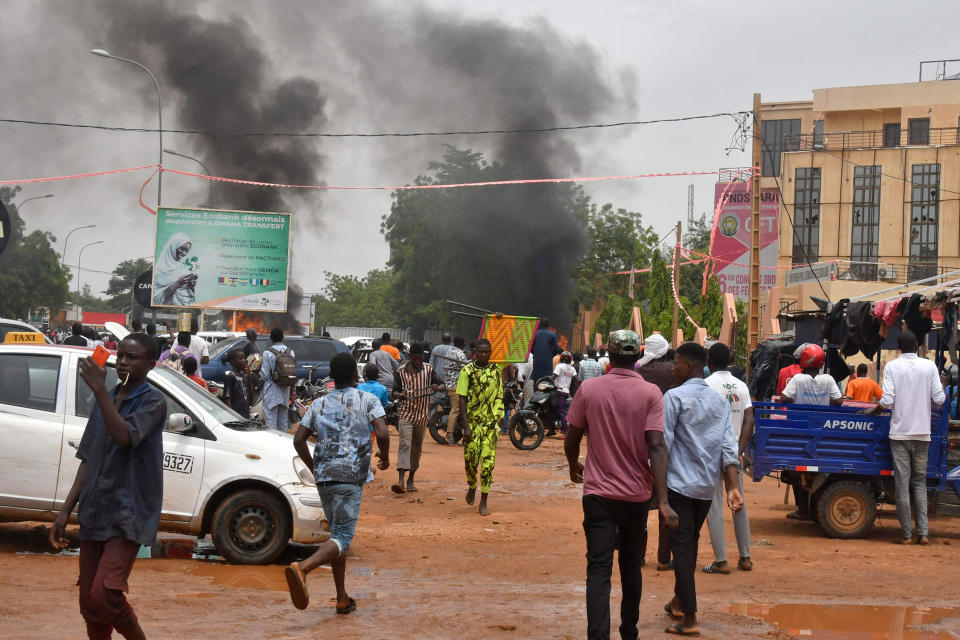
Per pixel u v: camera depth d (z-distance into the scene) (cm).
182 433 812
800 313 1494
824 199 5353
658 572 834
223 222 3238
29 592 660
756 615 673
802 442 1016
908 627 645
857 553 937
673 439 651
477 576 793
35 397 812
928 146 5159
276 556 812
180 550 864
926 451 1000
